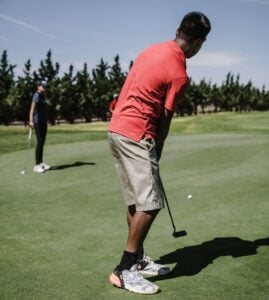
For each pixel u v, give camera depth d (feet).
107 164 28.71
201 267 10.39
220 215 15.11
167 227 13.80
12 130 63.72
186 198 17.87
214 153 32.48
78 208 16.63
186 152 33.60
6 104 157.89
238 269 10.19
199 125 89.71
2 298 8.68
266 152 32.24
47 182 22.62
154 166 9.41
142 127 9.34
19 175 25.11
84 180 22.93
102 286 9.34
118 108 9.77
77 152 36.06
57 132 63.93
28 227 14.07
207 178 22.35
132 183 9.42
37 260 10.98
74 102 185.57
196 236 12.84
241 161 28.19
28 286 9.31
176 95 9.31
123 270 9.21
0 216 15.53
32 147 41.83
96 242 12.44
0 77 168.25
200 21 9.23
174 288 9.21
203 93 274.36
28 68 165.78
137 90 9.37
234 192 18.79
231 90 306.14
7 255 11.36
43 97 26.66
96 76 216.13
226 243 12.12
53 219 15.05
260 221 14.25
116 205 17.02
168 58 9.25
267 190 19.06
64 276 9.89
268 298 8.60
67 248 11.93
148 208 9.27
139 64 9.58
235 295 8.77
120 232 13.39
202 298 8.64
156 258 11.10
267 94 353.92
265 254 11.17
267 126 84.53
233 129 76.74
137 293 8.95
